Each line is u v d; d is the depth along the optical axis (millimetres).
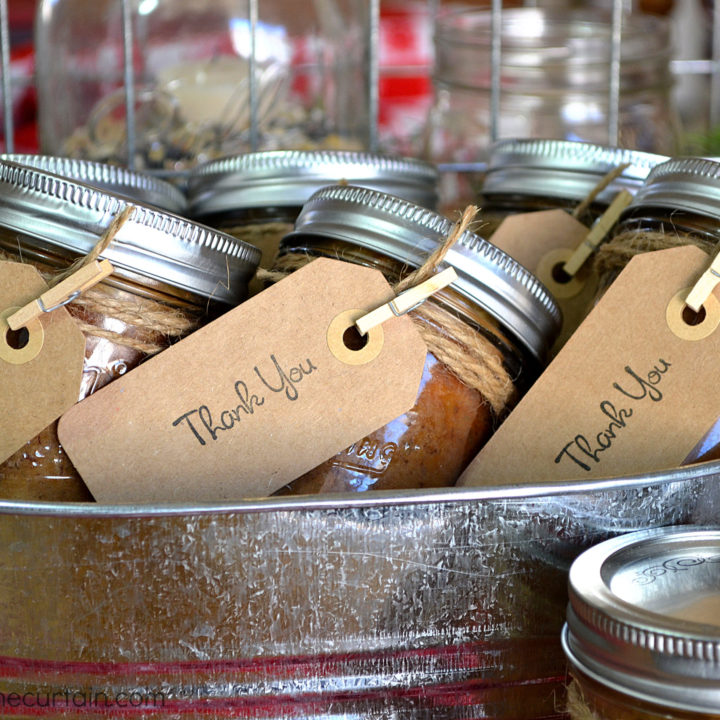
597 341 424
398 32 938
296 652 386
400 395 410
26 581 384
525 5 906
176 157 588
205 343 410
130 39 560
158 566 380
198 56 608
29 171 403
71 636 386
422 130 762
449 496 382
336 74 637
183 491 408
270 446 409
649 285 423
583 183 492
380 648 388
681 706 354
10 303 403
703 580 381
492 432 427
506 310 417
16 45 907
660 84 639
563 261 483
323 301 412
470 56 639
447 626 390
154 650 385
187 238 411
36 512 377
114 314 407
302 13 624
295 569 382
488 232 508
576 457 421
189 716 388
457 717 394
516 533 388
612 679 363
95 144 602
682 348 420
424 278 406
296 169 482
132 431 407
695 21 954
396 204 414
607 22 682
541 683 398
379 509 381
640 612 361
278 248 464
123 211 399
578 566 380
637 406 420
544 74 624
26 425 405
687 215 423
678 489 400
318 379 410
